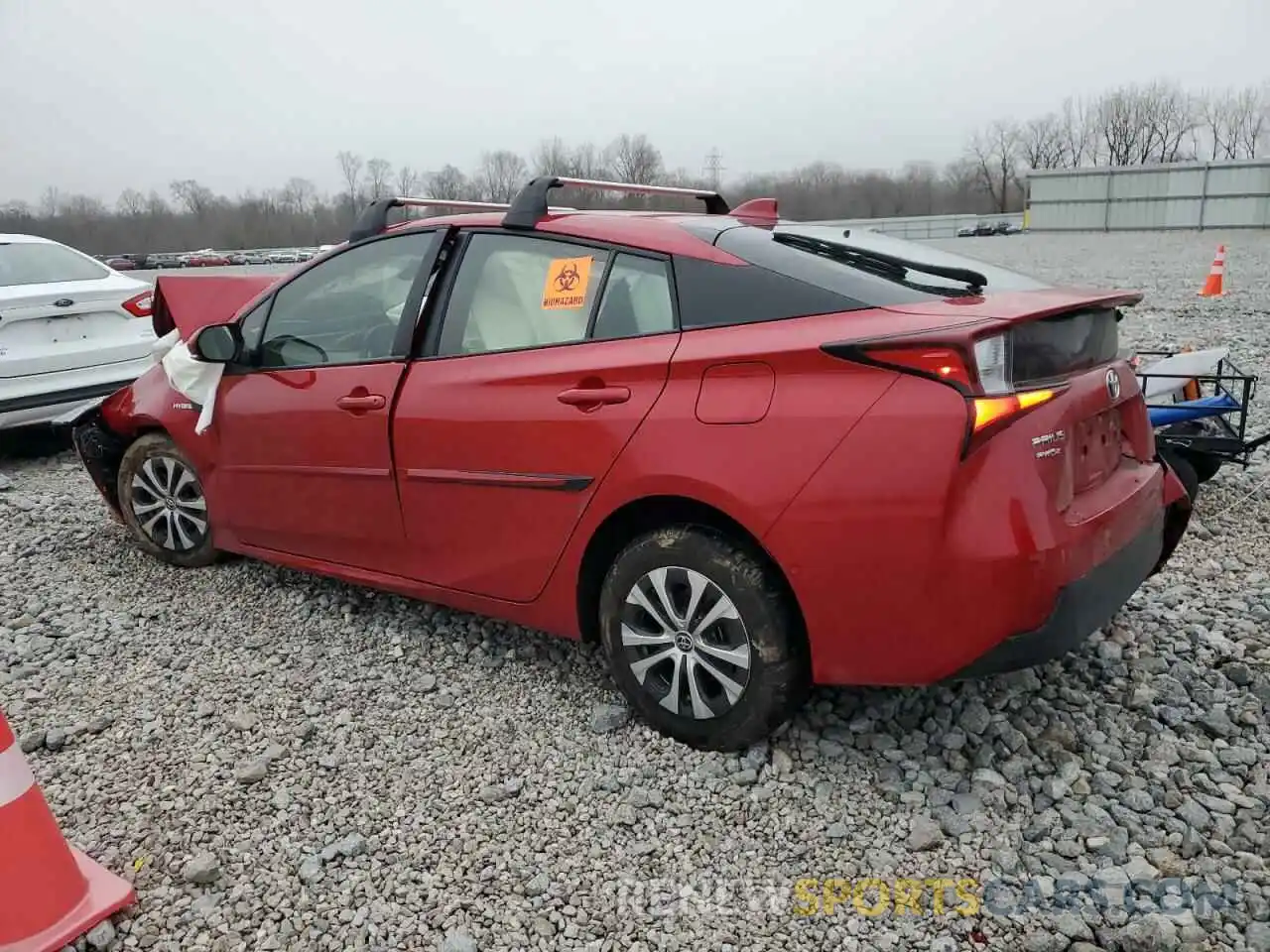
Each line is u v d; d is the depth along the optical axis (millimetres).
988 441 2482
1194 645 3619
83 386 7117
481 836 2736
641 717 3240
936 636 2559
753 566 2807
